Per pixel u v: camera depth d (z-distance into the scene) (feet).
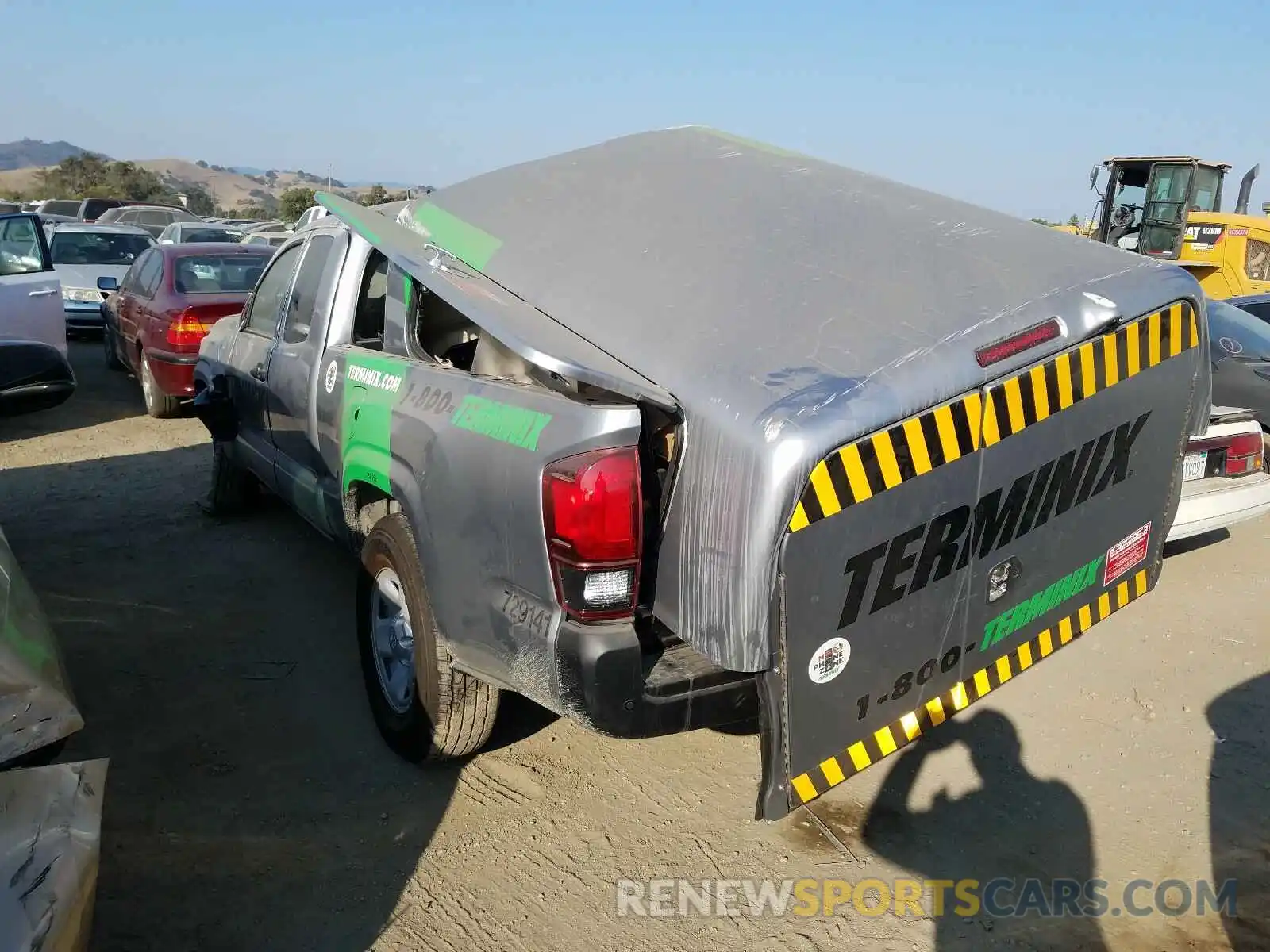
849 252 9.67
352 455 12.33
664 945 9.16
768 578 7.61
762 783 8.24
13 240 28.02
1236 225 41.39
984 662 9.51
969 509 8.57
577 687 8.43
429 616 10.84
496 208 12.35
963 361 8.11
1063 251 9.84
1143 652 15.05
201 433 29.53
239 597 16.99
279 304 16.87
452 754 11.47
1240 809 11.21
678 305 9.24
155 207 94.63
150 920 9.27
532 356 8.12
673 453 8.23
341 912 9.50
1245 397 20.43
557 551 8.39
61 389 18.22
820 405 7.54
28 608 8.21
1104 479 9.78
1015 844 10.65
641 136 13.84
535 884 9.96
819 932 9.35
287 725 12.91
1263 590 17.35
